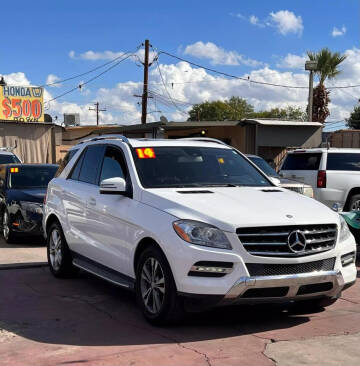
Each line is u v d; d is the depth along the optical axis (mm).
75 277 7445
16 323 5309
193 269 4723
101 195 6242
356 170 13086
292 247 4859
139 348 4551
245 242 4758
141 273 5309
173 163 6188
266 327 5156
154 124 23797
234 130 25422
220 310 5738
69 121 41562
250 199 5422
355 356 4367
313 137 25234
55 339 4816
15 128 23734
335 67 32344
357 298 6320
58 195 7508
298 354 4402
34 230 10203
